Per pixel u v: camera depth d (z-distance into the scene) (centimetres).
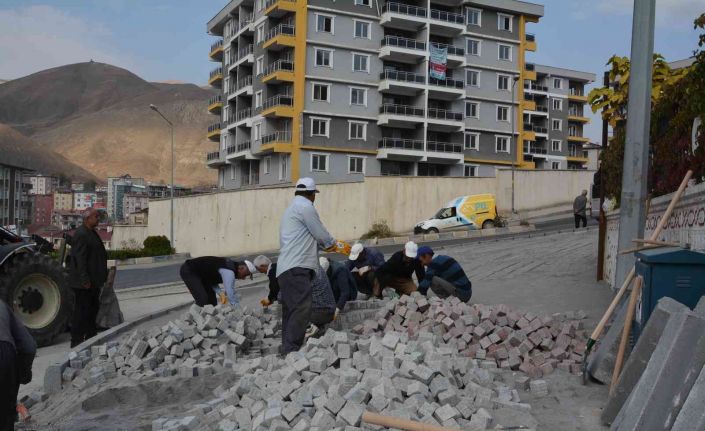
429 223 3656
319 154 5531
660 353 445
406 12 5769
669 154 877
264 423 490
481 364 666
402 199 4241
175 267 3262
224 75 6919
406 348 582
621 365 593
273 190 4678
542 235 2642
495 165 6316
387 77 5666
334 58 5597
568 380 633
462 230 3650
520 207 4400
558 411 541
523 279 1419
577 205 3034
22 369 497
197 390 662
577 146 9562
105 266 995
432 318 828
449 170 6106
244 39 6369
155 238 4334
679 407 400
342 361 586
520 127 6469
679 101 846
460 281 1031
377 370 536
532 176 4444
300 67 5450
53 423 613
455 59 5975
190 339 770
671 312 471
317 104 5538
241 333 805
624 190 762
